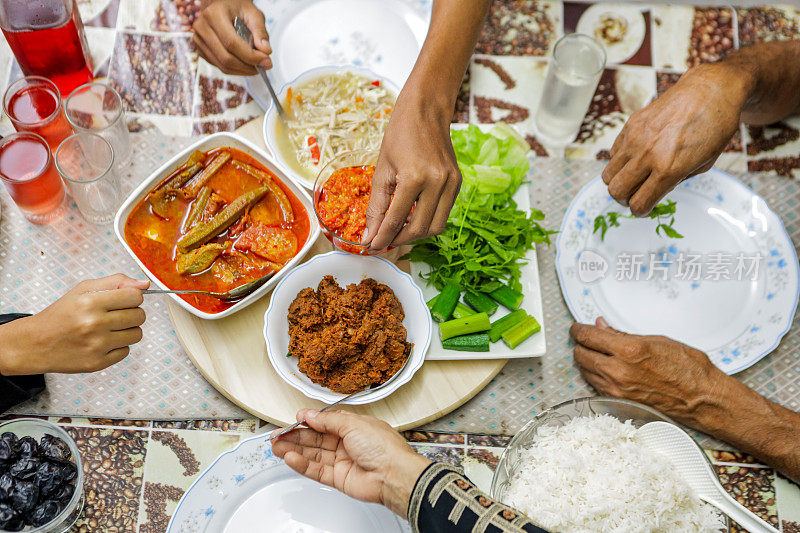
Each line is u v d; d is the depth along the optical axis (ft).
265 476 5.03
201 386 5.39
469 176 5.57
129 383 5.36
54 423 5.16
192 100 6.23
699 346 5.57
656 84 6.49
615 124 6.33
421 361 5.08
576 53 6.15
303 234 5.52
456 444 5.31
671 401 5.25
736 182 5.93
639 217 5.57
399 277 5.29
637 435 5.06
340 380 4.99
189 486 5.14
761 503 5.23
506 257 5.41
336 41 6.31
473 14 5.04
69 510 4.69
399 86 6.23
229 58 5.70
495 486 4.77
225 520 4.94
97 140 5.59
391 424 5.18
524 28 6.60
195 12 6.55
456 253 5.46
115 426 5.25
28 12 5.58
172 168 5.52
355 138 5.76
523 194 5.82
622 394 5.30
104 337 4.80
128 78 6.29
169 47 6.41
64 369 4.89
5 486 4.53
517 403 5.44
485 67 6.45
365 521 4.97
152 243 5.40
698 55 6.60
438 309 5.38
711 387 5.17
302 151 5.71
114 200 5.73
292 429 4.83
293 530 4.96
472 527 4.07
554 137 6.25
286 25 6.31
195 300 5.30
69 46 5.78
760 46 5.67
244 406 5.21
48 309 4.83
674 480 4.83
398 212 4.61
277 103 5.66
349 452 4.54
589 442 4.95
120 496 5.09
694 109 5.07
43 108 5.83
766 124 6.30
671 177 5.07
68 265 5.66
